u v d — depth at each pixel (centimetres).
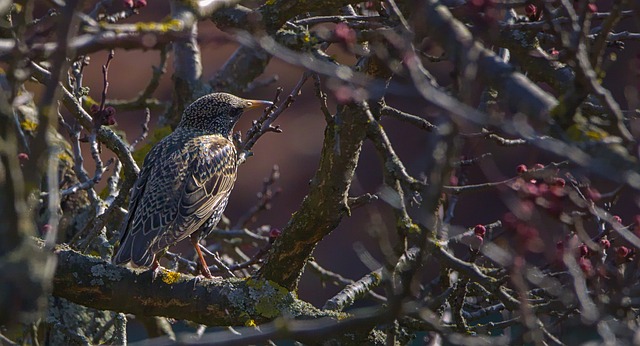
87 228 1245
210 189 1295
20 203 616
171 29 899
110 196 1280
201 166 1298
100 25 832
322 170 986
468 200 2670
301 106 2908
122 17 1200
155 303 1016
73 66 1228
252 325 1009
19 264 612
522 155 2262
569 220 859
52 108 620
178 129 1402
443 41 746
